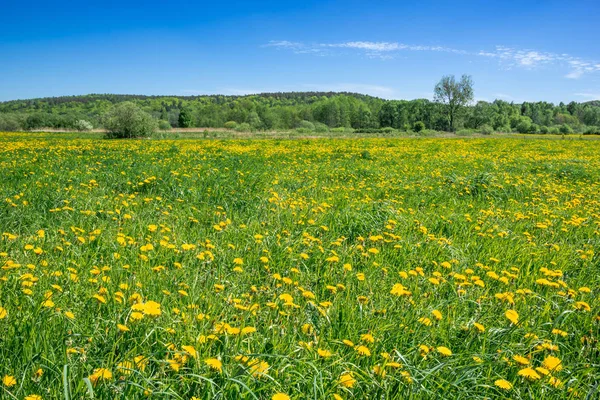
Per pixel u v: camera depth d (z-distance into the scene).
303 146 26.48
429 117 117.75
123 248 4.52
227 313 3.10
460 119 101.06
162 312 2.98
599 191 10.52
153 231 5.05
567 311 3.11
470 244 5.43
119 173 10.10
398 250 4.98
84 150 19.11
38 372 2.17
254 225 5.76
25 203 6.39
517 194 9.67
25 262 4.08
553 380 2.38
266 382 2.27
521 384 2.47
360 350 2.46
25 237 5.01
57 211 6.20
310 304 3.24
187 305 3.17
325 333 2.94
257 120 112.38
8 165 11.99
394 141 37.88
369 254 4.73
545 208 8.12
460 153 22.53
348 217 6.05
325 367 2.41
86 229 5.36
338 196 8.34
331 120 141.25
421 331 2.96
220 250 4.66
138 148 21.28
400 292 3.37
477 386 2.36
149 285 3.55
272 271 4.19
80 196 7.24
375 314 3.22
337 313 3.19
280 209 6.79
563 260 4.95
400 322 3.05
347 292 3.61
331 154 19.16
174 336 2.70
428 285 3.97
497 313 3.42
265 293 3.58
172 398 2.12
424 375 2.34
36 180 9.02
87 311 2.99
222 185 8.51
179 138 41.66
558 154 24.45
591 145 37.03
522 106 163.25
